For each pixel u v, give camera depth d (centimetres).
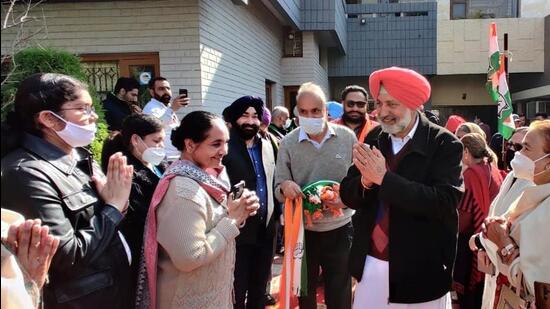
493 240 232
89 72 648
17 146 176
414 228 220
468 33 1834
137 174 257
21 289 131
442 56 1853
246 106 323
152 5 629
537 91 1800
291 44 1273
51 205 168
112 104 461
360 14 1734
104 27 637
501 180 351
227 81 759
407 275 219
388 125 221
